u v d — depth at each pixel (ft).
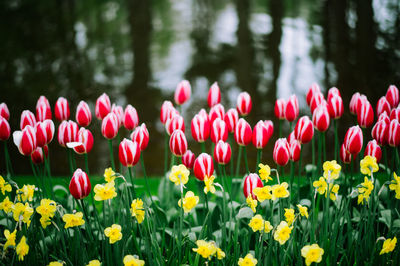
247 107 10.21
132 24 62.90
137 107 35.04
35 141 8.08
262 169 7.64
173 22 63.10
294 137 9.25
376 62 42.98
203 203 9.81
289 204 8.32
